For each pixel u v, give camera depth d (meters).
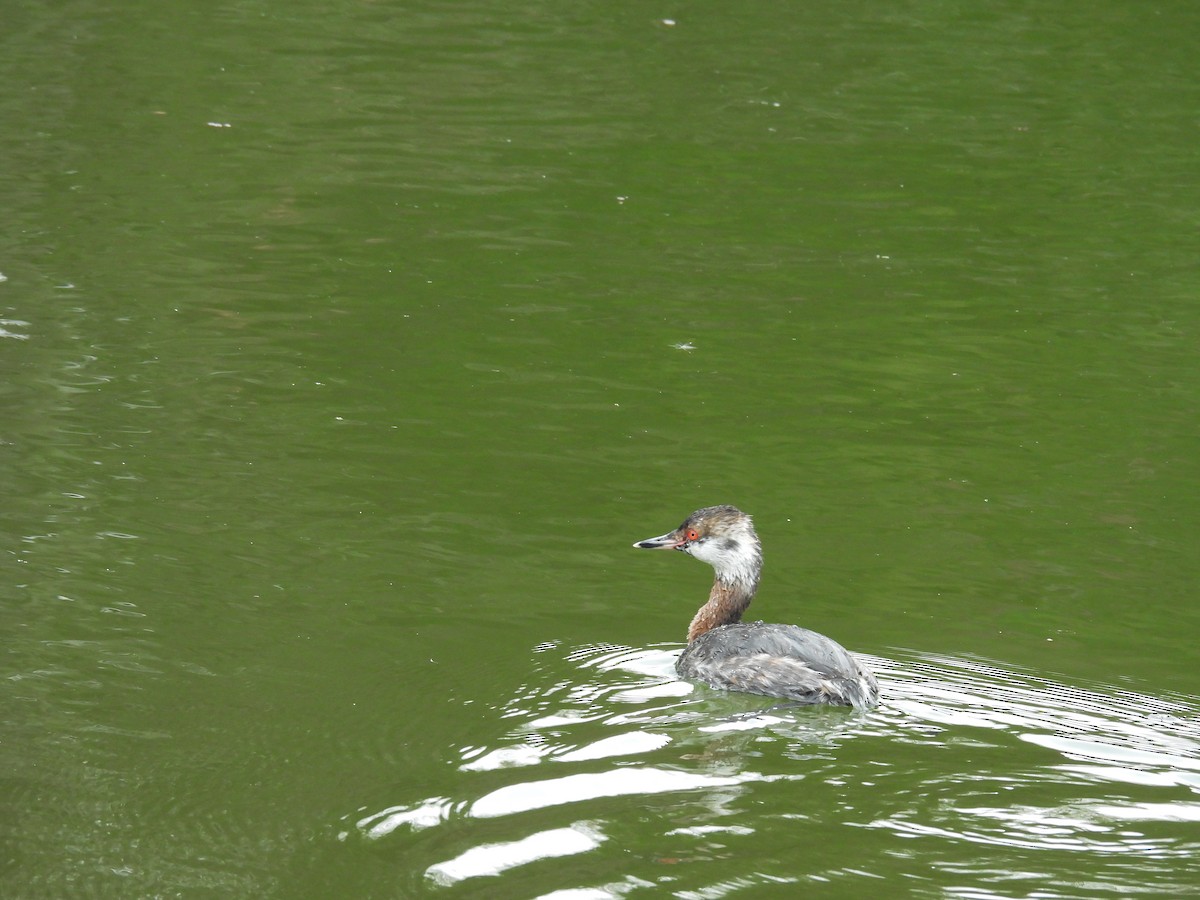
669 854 8.97
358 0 34.78
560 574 13.55
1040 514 15.05
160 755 10.24
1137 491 15.55
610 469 15.69
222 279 20.28
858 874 8.74
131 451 15.49
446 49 31.67
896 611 13.08
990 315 20.06
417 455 15.79
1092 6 35.81
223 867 8.92
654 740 10.48
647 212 23.47
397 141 26.34
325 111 27.69
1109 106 29.31
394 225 22.55
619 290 20.52
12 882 8.75
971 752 10.38
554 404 17.16
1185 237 22.97
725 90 29.67
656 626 12.73
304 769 10.09
